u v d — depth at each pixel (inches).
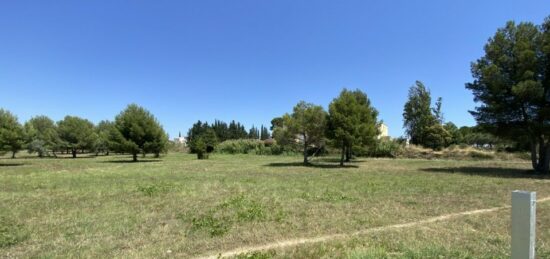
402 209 470.0
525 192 173.0
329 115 1460.4
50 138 2581.2
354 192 634.2
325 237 334.3
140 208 481.1
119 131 1900.8
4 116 1642.5
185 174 1035.9
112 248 301.7
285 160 1865.2
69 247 305.4
